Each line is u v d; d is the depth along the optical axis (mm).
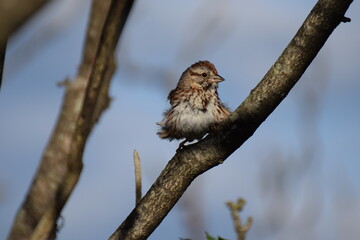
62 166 6020
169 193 8578
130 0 4719
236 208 8531
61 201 4809
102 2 4883
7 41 4059
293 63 8016
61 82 7832
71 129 6043
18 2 3633
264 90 8211
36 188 5840
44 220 4805
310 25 7871
